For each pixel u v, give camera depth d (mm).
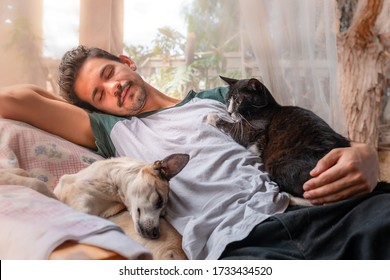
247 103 1491
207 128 1362
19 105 1336
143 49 2139
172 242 1084
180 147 1298
